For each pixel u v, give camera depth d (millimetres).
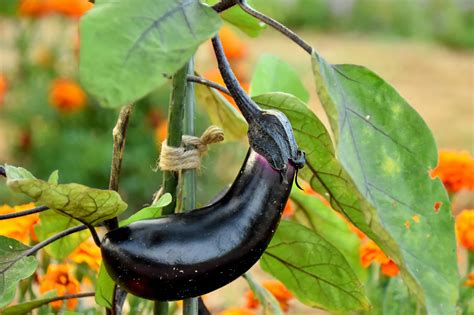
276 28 1459
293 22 13305
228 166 4812
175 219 1461
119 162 1550
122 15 1347
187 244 1446
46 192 1428
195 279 1446
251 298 2102
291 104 1541
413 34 12727
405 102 1476
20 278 1523
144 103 4898
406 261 1446
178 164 1528
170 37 1350
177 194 1544
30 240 1831
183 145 1536
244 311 2008
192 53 1345
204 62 5406
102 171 4793
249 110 1460
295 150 1459
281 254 1683
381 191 1455
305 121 1548
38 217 1753
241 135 1745
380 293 1996
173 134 1527
